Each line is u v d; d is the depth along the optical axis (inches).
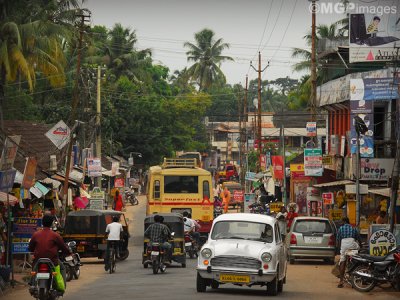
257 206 2778.1
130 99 4323.3
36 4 2272.4
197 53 5856.3
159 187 1908.2
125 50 4552.2
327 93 2338.8
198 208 1904.5
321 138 3024.1
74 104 1993.1
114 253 1279.5
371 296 955.3
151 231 1251.8
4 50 2028.8
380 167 1811.0
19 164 1721.2
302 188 2664.9
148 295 885.8
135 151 4453.7
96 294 903.1
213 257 900.6
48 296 721.0
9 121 2329.0
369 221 1745.8
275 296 920.3
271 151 4323.3
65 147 2306.8
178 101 4694.9
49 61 2283.5
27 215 1445.6
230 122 6840.6
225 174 5078.7
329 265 1475.1
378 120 1966.0
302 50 3452.3
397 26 1886.1
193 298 852.0
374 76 1943.9
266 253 901.2
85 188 2699.3
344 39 2534.5
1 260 1119.6
